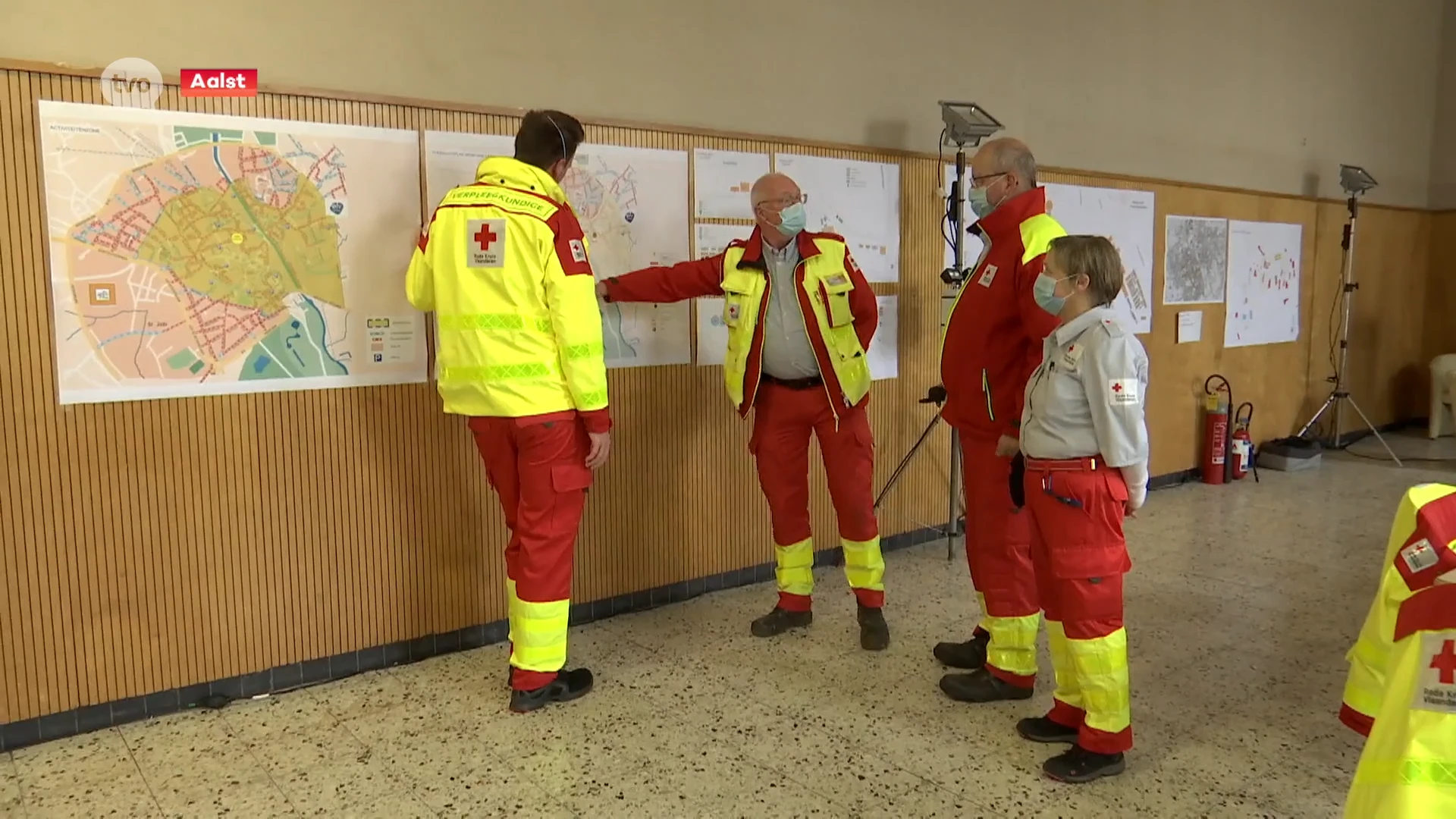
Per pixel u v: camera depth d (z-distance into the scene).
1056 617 2.49
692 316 3.69
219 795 2.32
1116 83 5.28
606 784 2.37
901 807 2.26
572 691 2.86
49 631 2.57
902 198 4.31
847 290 3.22
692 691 2.92
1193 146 5.81
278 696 2.89
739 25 3.76
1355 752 2.53
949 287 4.45
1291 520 5.02
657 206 3.54
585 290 2.68
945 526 4.69
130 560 2.67
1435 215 7.97
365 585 3.06
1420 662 1.32
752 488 3.97
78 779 2.39
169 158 2.62
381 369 3.02
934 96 4.43
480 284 2.65
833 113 4.08
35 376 2.49
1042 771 2.43
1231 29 6.00
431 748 2.56
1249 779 2.39
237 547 2.83
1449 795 1.24
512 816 2.22
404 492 3.11
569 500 2.78
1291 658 3.18
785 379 3.28
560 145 2.78
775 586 3.97
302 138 2.81
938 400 4.02
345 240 2.92
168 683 2.76
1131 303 5.41
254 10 2.73
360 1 2.90
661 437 3.65
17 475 2.49
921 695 2.90
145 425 2.66
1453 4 7.82
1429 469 6.37
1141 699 2.86
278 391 2.85
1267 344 6.51
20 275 2.46
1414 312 7.95
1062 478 2.29
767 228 3.17
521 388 2.66
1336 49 6.88
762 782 2.38
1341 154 7.05
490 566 3.31
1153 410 5.68
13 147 2.42
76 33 2.49
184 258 2.67
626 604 3.63
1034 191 2.72
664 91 3.56
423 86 3.03
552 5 3.27
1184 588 3.89
